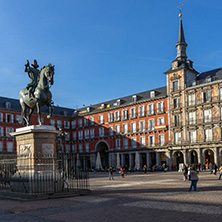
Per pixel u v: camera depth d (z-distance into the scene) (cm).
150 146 6606
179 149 6009
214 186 2053
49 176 1487
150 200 1338
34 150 1498
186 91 6050
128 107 7225
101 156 7888
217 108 5591
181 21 6644
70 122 8544
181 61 6384
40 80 1594
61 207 1170
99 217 970
